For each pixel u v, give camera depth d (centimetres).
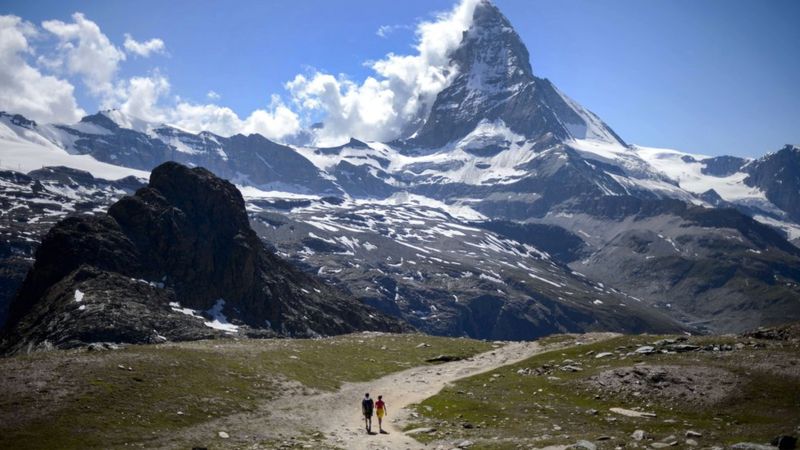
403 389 7950
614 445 4978
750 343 7950
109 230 19500
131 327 15162
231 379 7056
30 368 6131
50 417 5184
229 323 19175
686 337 8988
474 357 10200
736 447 4547
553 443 5147
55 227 18888
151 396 6006
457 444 5391
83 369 6256
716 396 6206
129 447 4934
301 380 7700
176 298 18975
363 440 5659
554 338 10975
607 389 6906
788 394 6028
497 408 6662
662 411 6150
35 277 18062
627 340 9281
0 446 4678
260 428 5847
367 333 13325
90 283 17050
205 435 5431
